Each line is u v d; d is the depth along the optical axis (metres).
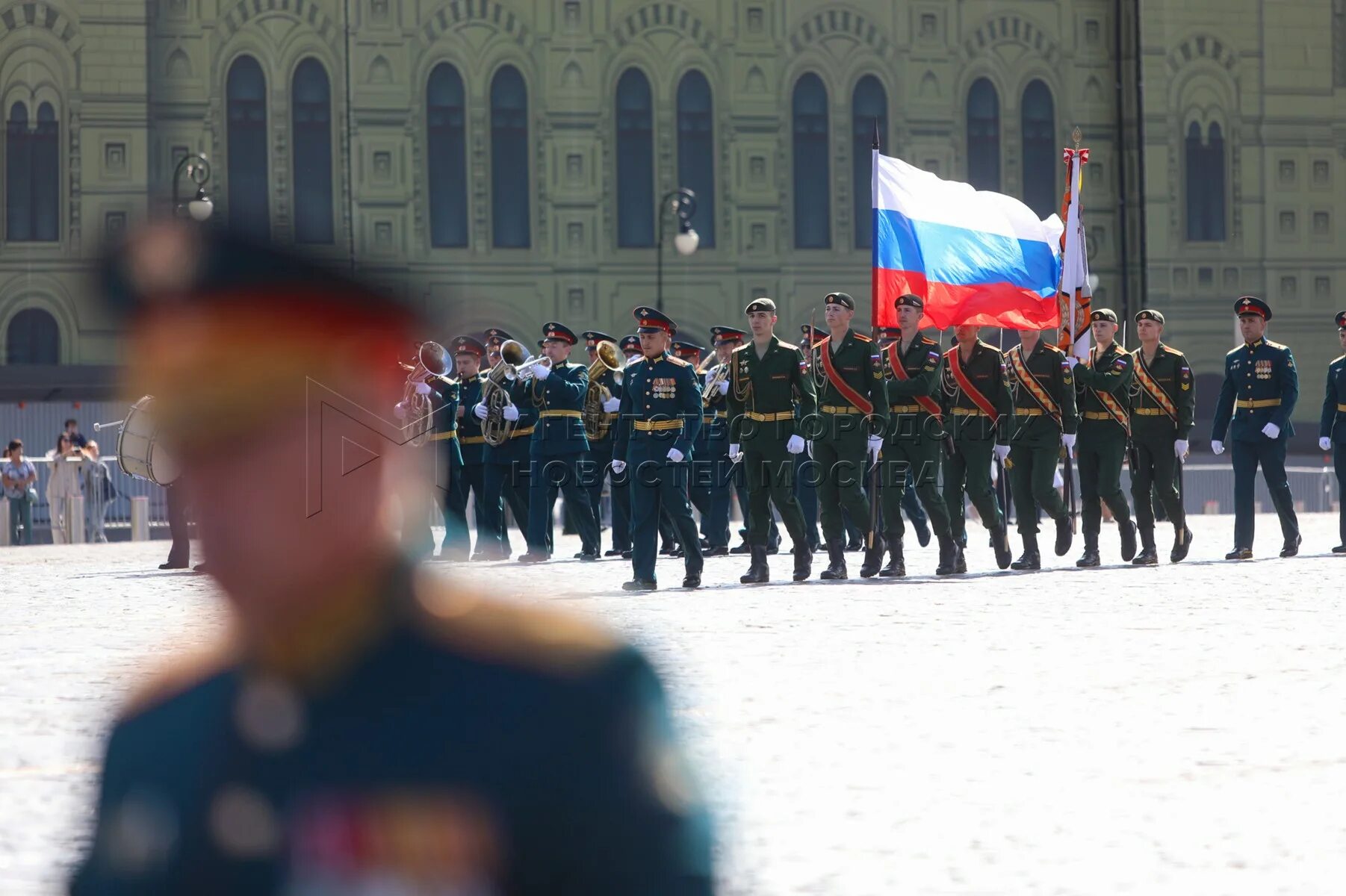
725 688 21.41
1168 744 17.38
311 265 3.12
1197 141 128.50
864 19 125.25
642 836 3.20
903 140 125.56
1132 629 27.88
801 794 14.98
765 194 123.94
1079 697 20.58
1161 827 13.64
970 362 42.38
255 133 117.88
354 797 3.19
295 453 3.19
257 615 3.28
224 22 117.44
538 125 121.25
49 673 24.11
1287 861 12.46
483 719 3.19
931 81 126.06
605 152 121.94
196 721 3.34
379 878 3.18
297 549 3.22
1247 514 46.72
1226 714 19.23
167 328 3.12
